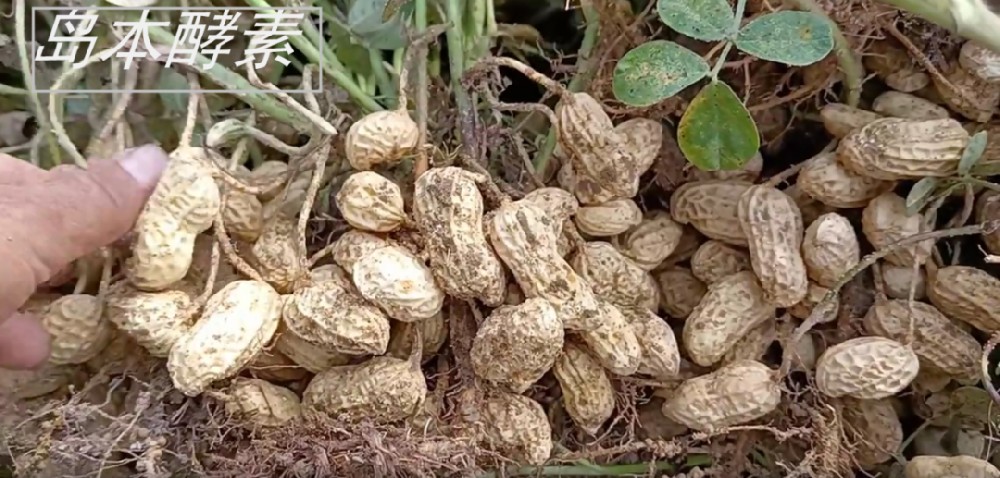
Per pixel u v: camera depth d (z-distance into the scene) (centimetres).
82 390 30
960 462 31
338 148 33
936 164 30
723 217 33
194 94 31
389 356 31
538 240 29
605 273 32
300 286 30
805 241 32
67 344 29
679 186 35
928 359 32
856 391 31
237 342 29
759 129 35
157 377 30
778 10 31
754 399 31
